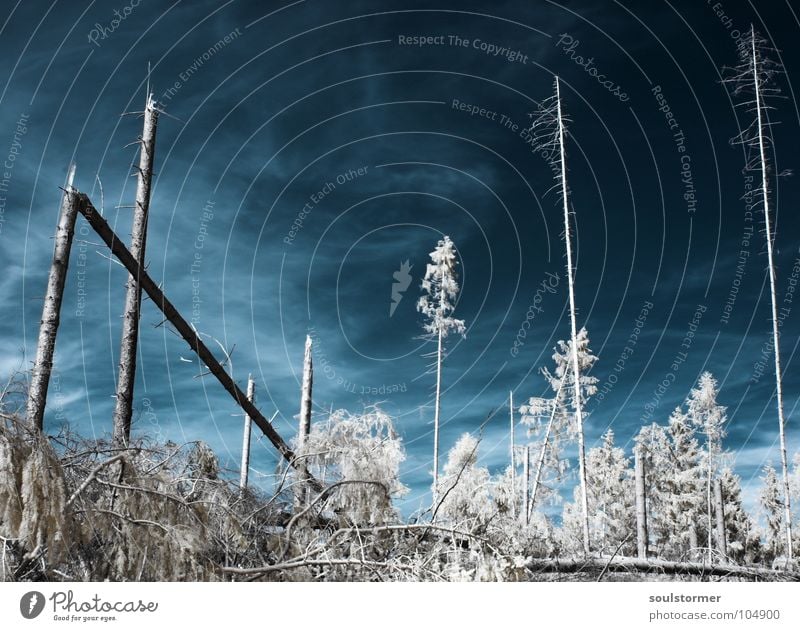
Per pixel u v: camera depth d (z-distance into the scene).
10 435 4.80
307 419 12.99
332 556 6.68
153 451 6.88
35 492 4.70
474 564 6.81
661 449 39.12
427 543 7.32
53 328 9.05
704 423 36.53
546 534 11.62
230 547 6.40
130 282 11.41
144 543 5.23
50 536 4.71
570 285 23.94
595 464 37.66
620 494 37.19
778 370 23.12
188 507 5.71
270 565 6.23
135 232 11.91
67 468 5.84
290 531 6.99
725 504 37.91
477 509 8.41
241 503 7.30
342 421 8.20
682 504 37.31
